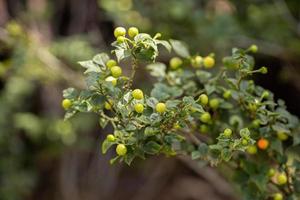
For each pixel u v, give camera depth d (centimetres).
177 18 175
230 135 96
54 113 202
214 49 170
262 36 178
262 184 106
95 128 207
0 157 200
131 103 95
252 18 181
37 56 167
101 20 197
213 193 208
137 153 98
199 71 112
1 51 177
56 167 218
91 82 95
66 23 204
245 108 107
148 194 216
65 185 213
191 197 210
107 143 97
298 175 107
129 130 96
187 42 172
